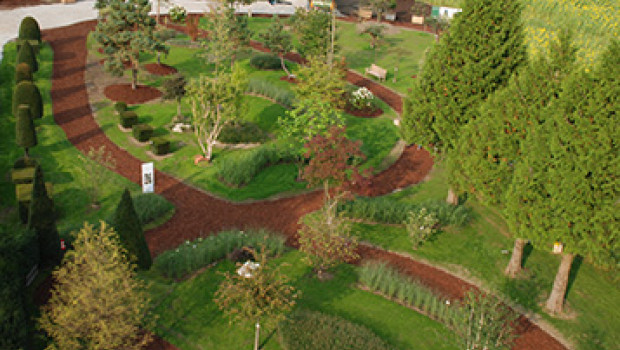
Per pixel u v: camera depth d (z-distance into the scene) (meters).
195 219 30.98
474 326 22.27
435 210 31.77
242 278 21.44
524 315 25.08
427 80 30.66
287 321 22.92
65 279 19.72
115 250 20.53
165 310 23.34
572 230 21.81
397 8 80.56
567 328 24.33
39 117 38.16
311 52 49.94
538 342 23.53
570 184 20.88
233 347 21.94
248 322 23.11
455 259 28.78
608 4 60.25
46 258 24.23
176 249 27.09
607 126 19.91
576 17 59.19
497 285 26.92
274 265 27.17
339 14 75.19
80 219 29.77
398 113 47.69
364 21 70.75
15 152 34.84
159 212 30.67
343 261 27.97
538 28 58.06
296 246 29.31
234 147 39.00
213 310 23.78
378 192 35.56
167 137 39.31
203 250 26.47
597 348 23.39
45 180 32.47
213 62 48.97
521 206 23.08
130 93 44.50
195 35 56.03
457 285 26.88
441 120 29.92
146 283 24.55
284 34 57.75
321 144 29.48
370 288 25.98
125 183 33.53
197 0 72.25
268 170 36.97
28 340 20.09
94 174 30.94
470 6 28.25
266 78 51.09
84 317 18.88
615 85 19.69
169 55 53.53
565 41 24.00
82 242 23.16
